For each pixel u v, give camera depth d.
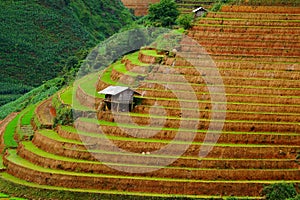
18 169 120.19
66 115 133.38
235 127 118.88
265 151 114.19
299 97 125.31
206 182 108.44
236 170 110.75
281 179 110.75
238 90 127.50
